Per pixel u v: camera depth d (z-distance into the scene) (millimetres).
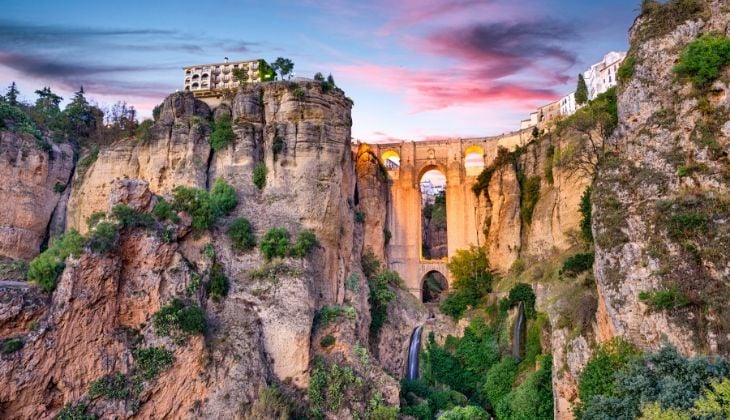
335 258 66375
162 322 47625
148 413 44969
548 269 69438
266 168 67125
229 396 48344
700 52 39875
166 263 50812
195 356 48281
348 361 58312
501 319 72250
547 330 61562
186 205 56656
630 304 37750
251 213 64188
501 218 88312
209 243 57062
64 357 42125
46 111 91312
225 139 68438
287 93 69750
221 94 76750
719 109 38344
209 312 53688
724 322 31812
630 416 31250
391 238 100188
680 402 28156
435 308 88688
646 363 33156
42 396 40594
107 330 45125
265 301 56281
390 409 53750
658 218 37688
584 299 46250
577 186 71062
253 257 59969
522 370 63312
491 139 103062
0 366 38750
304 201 65188
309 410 52188
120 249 48000
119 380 44000
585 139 65000
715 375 28828
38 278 43406
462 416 54625
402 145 105562
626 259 39000
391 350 76000
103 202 70875
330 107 70062
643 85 43375
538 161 86000
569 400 44406
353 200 76812
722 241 33969
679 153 39062
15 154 70812
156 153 70062
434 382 73625
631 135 43500
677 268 35406
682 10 43781
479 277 86250
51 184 74875
